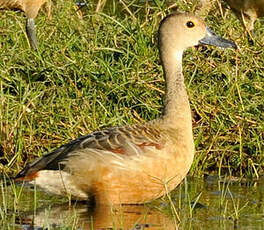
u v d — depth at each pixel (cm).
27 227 992
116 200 1070
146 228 998
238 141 1290
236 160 1270
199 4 1648
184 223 1015
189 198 1098
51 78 1373
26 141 1285
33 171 1066
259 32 1662
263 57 1459
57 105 1325
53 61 1420
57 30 1535
